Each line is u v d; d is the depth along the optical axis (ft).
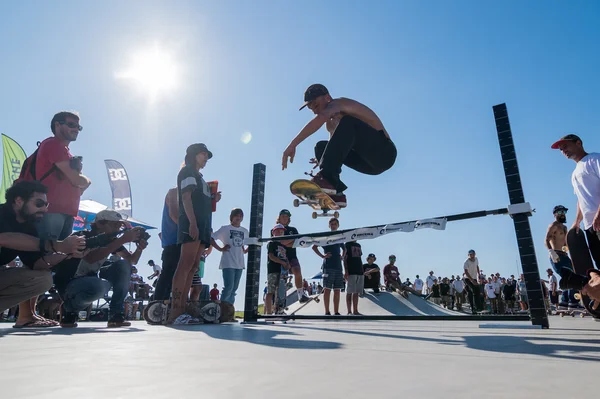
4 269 8.47
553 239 18.28
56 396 2.17
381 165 10.97
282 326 10.87
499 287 48.55
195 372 2.99
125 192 34.73
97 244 9.01
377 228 11.28
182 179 12.71
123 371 3.02
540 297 9.09
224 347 4.88
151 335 7.07
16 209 8.40
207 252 18.84
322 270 21.22
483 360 3.71
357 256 22.26
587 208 11.80
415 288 60.64
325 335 7.26
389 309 27.55
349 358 3.85
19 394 2.21
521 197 9.50
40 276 8.70
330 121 11.10
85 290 10.97
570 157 12.71
